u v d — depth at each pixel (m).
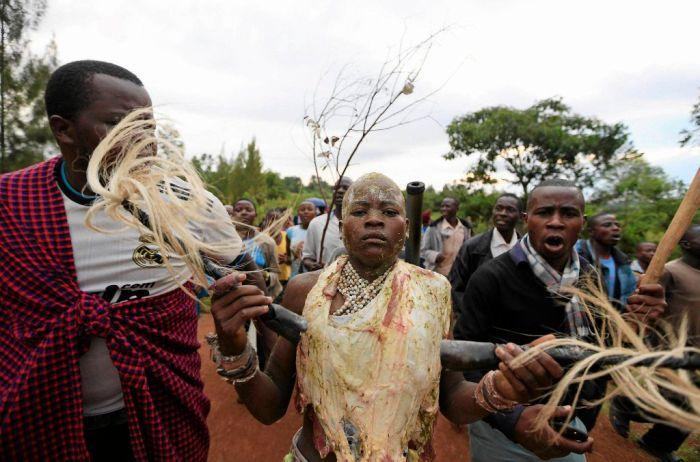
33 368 1.33
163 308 1.59
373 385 1.21
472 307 2.13
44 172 1.49
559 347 1.07
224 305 1.12
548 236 1.97
